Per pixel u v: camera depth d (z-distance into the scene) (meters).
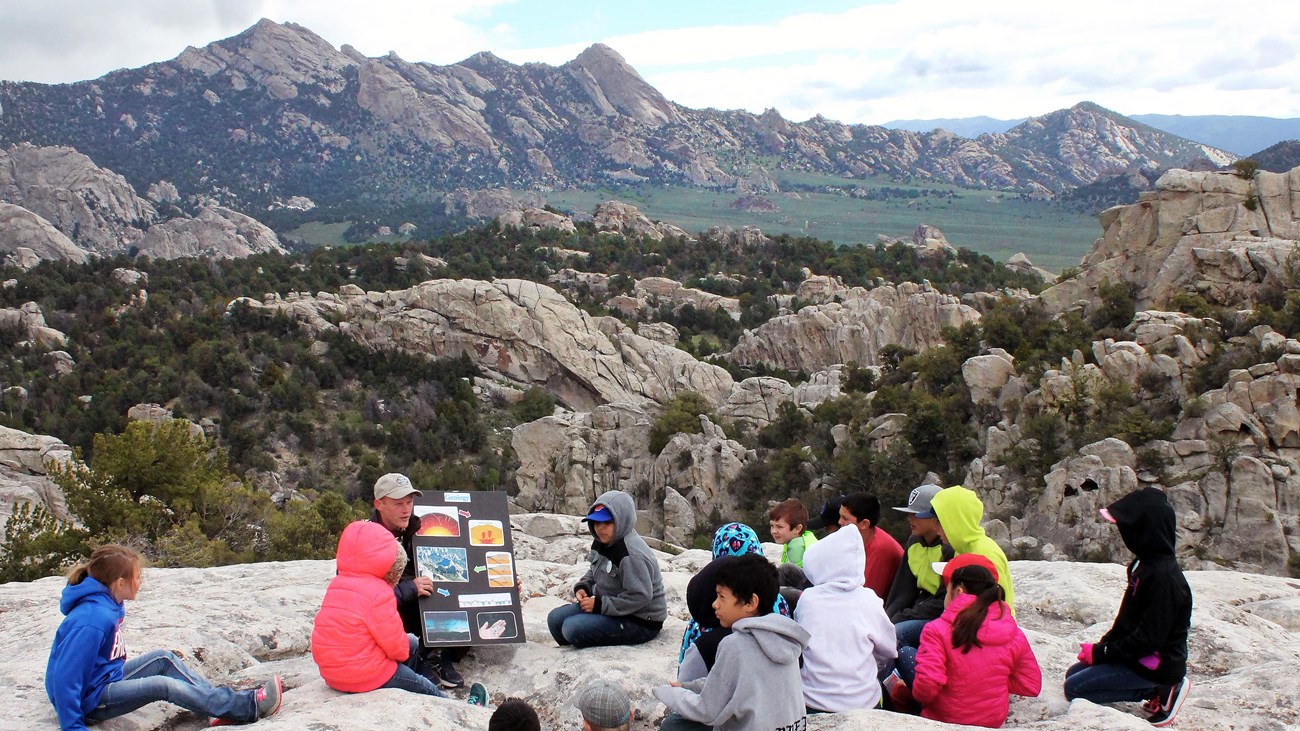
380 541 9.57
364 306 120.56
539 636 12.45
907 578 11.03
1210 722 9.38
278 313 120.19
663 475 79.38
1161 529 9.20
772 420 94.19
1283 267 69.75
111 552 8.83
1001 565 10.00
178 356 111.75
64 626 8.51
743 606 8.22
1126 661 9.44
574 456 83.94
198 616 12.17
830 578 9.41
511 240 179.62
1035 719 9.54
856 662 9.17
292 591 13.61
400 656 9.58
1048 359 67.62
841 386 94.50
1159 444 51.25
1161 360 58.44
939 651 8.92
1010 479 56.22
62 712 8.38
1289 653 11.77
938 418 66.12
